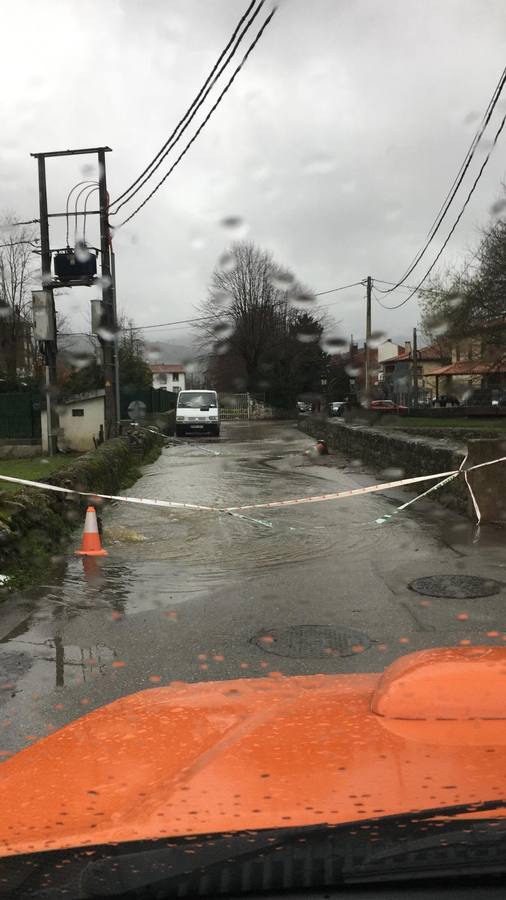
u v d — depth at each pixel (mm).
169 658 4625
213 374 58969
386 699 1515
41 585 6602
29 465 18891
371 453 17953
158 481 15250
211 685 2166
